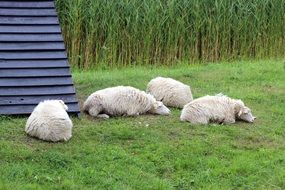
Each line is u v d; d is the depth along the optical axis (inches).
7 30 455.5
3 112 424.2
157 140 396.2
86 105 445.4
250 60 724.0
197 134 410.0
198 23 708.0
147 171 353.7
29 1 474.9
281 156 377.4
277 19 740.7
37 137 387.2
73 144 382.6
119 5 678.5
